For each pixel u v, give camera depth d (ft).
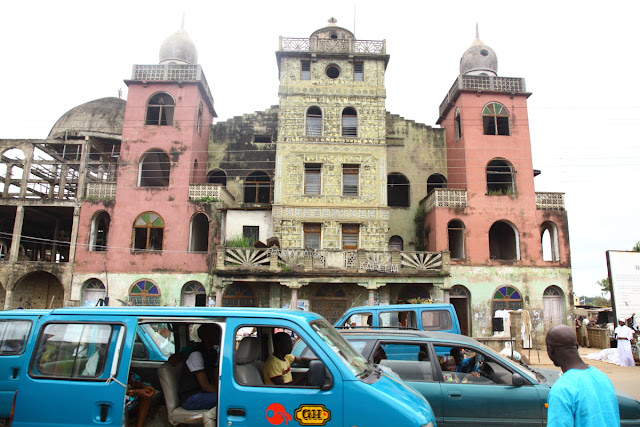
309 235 83.10
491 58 98.53
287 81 87.86
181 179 84.99
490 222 86.02
